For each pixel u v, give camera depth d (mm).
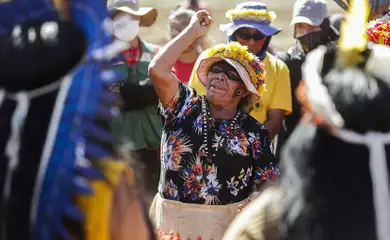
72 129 4223
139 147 11688
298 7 12680
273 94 11586
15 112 4293
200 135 8211
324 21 12570
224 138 8234
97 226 4238
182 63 12648
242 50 8438
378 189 4145
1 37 4430
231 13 11742
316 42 12531
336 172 4203
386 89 4234
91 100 4277
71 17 4477
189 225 8180
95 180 4246
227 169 8188
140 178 4566
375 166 4160
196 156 8203
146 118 11672
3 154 4262
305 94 4414
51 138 4219
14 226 4188
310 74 4359
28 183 4199
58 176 4156
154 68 8203
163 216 8305
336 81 4309
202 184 8188
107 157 4270
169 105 8312
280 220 4465
